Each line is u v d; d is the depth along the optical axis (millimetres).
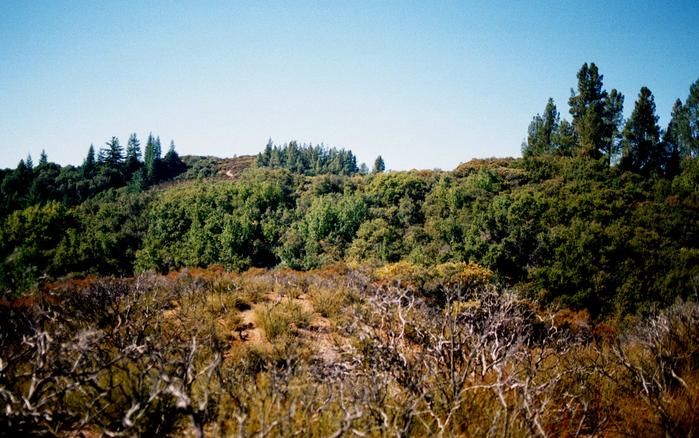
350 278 14930
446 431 2471
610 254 25891
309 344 5691
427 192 53750
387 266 22953
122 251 49781
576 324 9422
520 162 56312
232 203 62000
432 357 3322
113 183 94625
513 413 2326
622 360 3344
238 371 3561
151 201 63719
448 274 20406
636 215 33062
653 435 2516
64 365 2551
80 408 2586
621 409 2865
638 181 45250
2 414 1999
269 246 52750
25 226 45312
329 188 68438
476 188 46375
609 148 56812
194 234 52469
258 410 2480
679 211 33188
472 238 32562
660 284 22406
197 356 4129
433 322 3990
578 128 58719
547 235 30359
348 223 48406
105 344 3742
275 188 65688
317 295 8859
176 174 118938
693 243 29172
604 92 59750
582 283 24297
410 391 2680
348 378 3115
